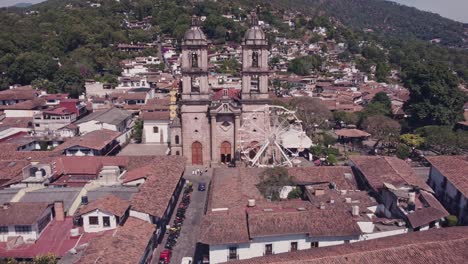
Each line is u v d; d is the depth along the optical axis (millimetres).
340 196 68125
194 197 84312
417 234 50344
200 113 102688
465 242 46531
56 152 93938
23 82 191125
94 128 122250
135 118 150000
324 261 42938
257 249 52781
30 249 52750
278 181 72875
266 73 100750
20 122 126875
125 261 47688
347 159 105875
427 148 114125
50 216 59312
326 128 137625
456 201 68562
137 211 60531
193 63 101625
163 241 65625
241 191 70875
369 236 54438
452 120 127750
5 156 90375
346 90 192875
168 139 129500
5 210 55625
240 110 101562
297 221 54188
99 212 56438
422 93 130250
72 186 74250
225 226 53812
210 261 52531
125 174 78500
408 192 63344
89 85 178750
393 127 122125
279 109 125562
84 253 48188
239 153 102750
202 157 105312
